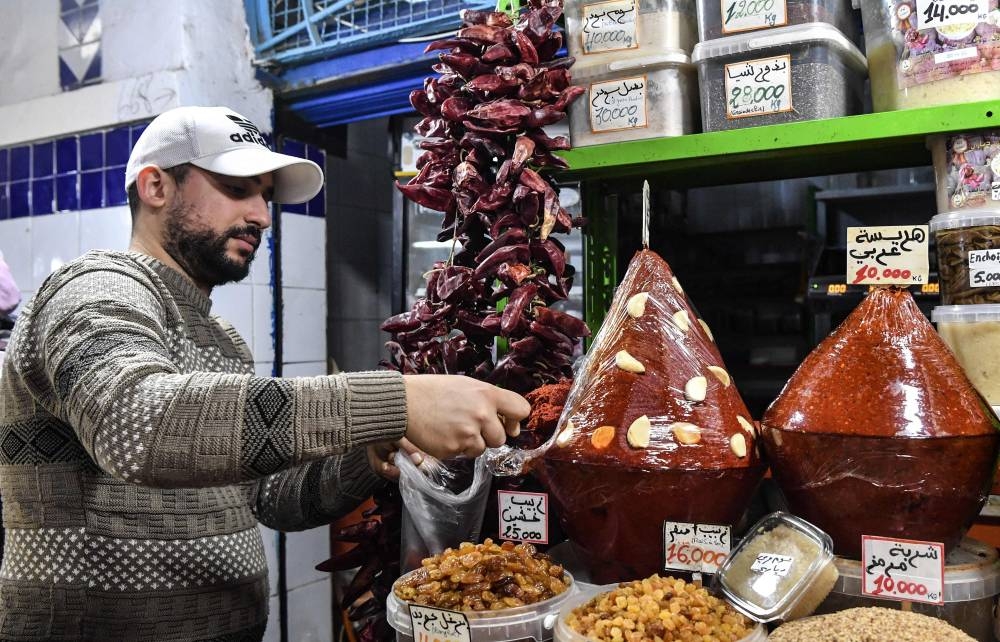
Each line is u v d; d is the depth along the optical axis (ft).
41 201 9.56
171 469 3.02
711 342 3.49
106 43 8.91
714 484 3.09
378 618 4.36
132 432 3.03
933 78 3.71
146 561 4.14
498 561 3.35
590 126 4.47
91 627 4.12
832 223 9.75
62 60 9.29
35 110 9.49
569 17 4.53
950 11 3.65
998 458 3.08
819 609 3.14
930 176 9.15
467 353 4.39
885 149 4.24
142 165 4.43
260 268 9.06
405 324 4.48
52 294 3.86
